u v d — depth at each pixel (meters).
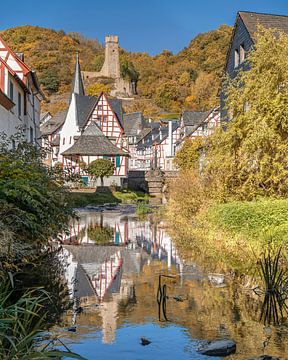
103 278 11.06
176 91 107.62
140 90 127.88
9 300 8.53
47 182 13.15
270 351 6.52
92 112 60.66
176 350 6.58
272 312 8.24
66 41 131.75
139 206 33.28
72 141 61.62
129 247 16.25
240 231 15.06
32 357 4.88
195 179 22.08
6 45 30.33
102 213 32.38
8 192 10.63
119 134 61.47
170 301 9.02
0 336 5.30
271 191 17.08
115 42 135.62
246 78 19.20
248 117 17.30
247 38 29.25
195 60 112.38
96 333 7.23
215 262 12.87
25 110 30.33
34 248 12.82
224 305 8.70
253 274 10.98
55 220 12.75
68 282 10.55
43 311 8.30
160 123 89.62
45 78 111.94
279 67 16.86
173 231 20.81
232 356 6.35
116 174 54.44
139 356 6.37
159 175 54.00
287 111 16.25
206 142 20.73
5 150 13.42
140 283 10.56
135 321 7.82
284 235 12.51
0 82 25.56
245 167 17.42
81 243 17.36
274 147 16.55
